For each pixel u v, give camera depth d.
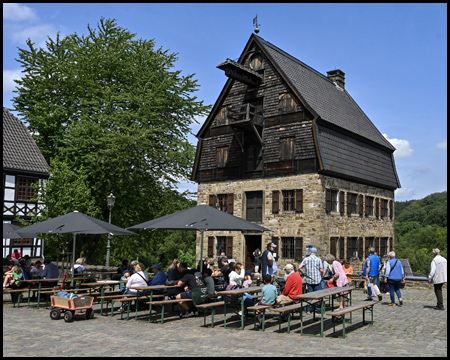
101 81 30.50
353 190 27.14
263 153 26.09
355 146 27.95
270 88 26.52
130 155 29.00
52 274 15.25
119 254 36.12
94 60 29.75
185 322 11.14
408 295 17.89
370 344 8.60
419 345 8.52
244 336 9.38
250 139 27.08
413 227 94.44
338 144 26.02
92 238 31.45
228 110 26.12
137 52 31.52
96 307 13.65
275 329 10.27
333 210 24.95
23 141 29.91
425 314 12.62
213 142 28.92
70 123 30.27
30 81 29.86
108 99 29.06
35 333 9.41
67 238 25.91
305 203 24.00
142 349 8.02
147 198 32.56
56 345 8.27
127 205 31.89
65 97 30.27
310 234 23.56
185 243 72.81
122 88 30.55
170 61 33.28
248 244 26.56
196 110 32.50
